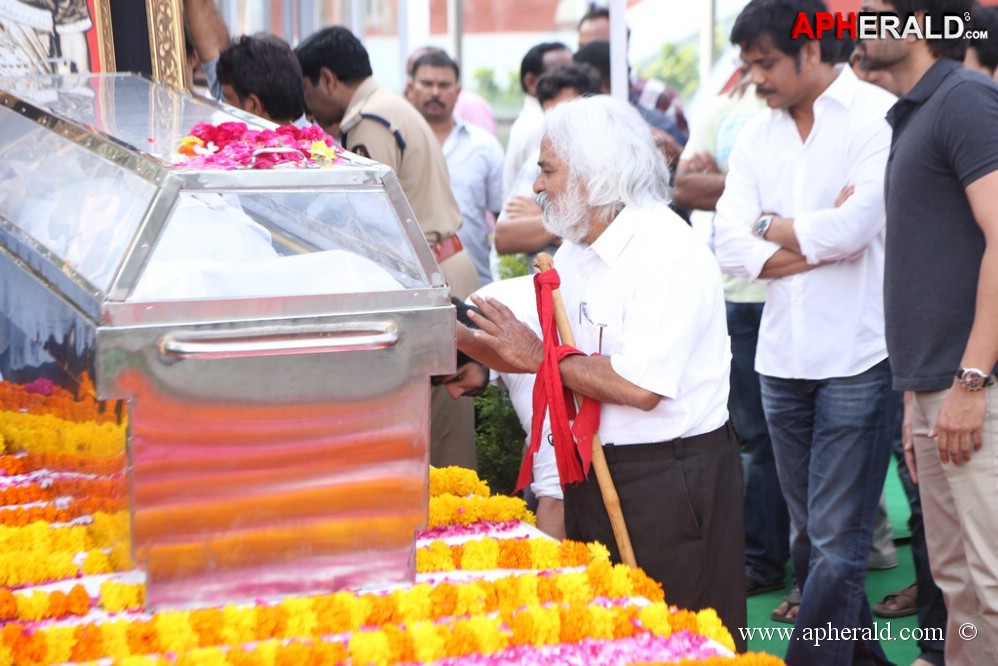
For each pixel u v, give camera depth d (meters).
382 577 2.33
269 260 2.25
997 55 4.46
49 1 4.15
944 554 3.61
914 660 4.43
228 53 4.29
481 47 10.31
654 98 6.26
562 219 2.92
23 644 2.01
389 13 9.98
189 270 2.18
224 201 2.27
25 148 3.24
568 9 10.14
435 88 6.46
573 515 3.09
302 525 2.25
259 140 2.47
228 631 2.10
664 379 2.80
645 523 2.94
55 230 2.72
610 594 2.36
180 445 2.15
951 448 3.33
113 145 2.64
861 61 3.57
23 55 4.10
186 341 2.12
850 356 4.04
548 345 2.89
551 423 2.91
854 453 4.05
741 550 3.04
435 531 2.72
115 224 2.36
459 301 3.53
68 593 2.23
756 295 5.10
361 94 4.90
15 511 2.62
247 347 2.15
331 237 2.32
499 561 2.53
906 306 3.44
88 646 2.03
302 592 2.27
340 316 2.21
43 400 2.74
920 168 3.37
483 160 6.57
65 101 3.43
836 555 4.04
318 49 4.86
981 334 3.22
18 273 2.84
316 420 2.22
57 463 2.69
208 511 2.18
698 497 2.93
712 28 6.11
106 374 2.08
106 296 2.11
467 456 4.21
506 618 2.19
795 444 4.30
